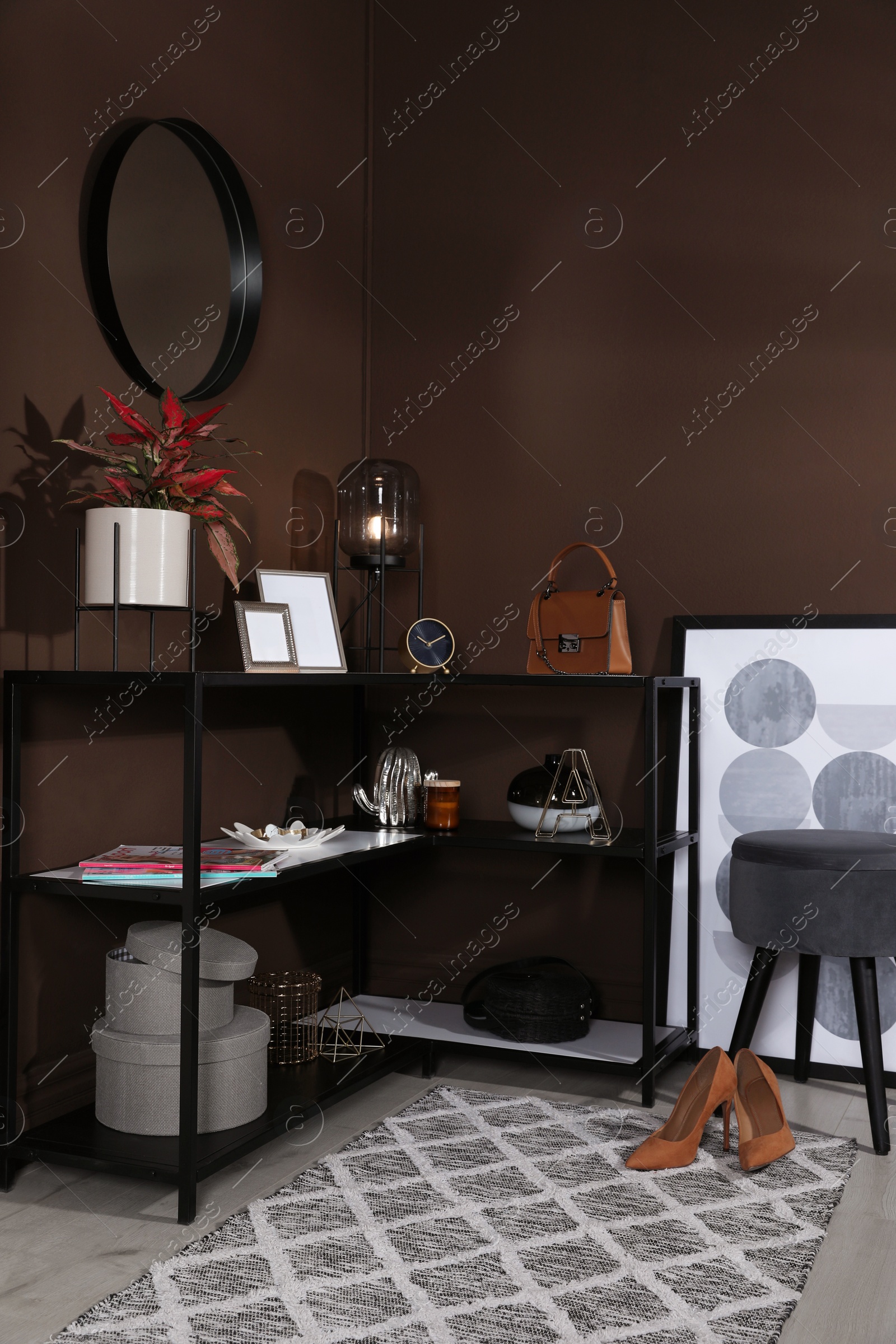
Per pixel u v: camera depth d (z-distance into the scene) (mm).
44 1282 1648
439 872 3105
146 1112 1981
